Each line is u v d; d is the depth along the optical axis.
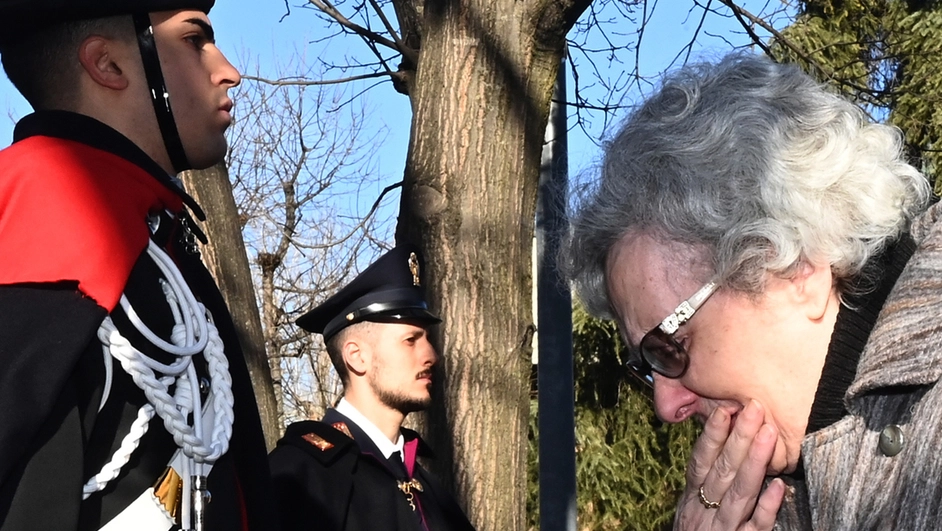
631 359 1.75
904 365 1.32
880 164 1.50
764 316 1.52
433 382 3.50
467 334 3.44
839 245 1.45
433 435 3.49
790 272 1.49
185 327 1.69
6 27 1.74
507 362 3.47
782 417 1.55
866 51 7.78
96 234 1.55
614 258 1.64
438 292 3.46
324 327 3.68
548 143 4.80
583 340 8.64
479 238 3.43
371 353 3.52
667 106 1.61
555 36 3.48
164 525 1.60
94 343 1.54
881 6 8.11
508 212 3.46
